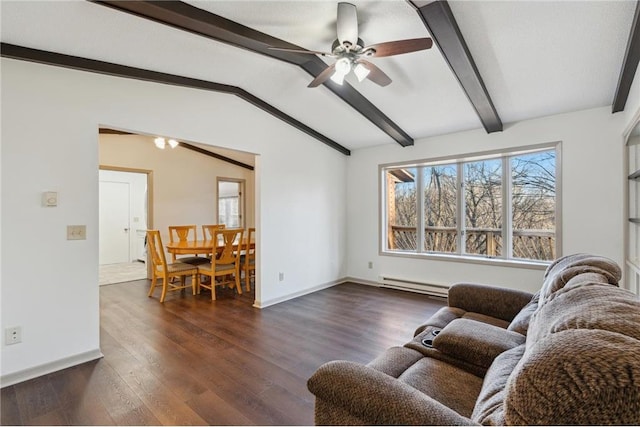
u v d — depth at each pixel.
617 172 3.21
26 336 2.27
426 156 4.55
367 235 5.22
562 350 0.73
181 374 2.31
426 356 1.71
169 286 4.69
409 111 3.77
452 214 4.54
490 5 2.05
